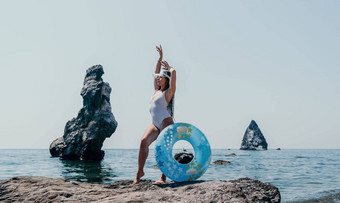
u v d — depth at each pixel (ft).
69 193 11.07
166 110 13.94
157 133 13.75
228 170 50.37
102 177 35.96
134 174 40.22
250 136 367.66
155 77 14.70
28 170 47.60
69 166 57.57
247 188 11.92
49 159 86.48
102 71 86.53
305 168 57.72
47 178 13.82
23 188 12.07
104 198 10.57
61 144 95.30
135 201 9.67
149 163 66.74
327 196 23.66
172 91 13.71
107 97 82.99
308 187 29.25
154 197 10.06
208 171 48.21
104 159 91.45
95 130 78.07
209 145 13.48
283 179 36.86
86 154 78.74
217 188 10.50
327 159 109.81
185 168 12.62
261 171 48.75
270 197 11.73
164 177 13.61
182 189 10.87
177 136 13.01
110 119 80.74
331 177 39.32
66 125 85.92
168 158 12.54
